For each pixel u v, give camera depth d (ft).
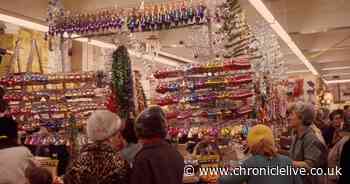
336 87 89.81
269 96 20.79
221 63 15.75
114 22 17.88
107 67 17.62
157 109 10.53
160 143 10.24
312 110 13.76
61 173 16.42
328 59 56.85
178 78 16.40
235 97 15.78
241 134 15.46
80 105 17.34
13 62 22.39
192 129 15.93
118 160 9.58
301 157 13.61
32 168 10.15
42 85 17.70
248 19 32.42
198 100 16.05
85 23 18.34
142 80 21.84
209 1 16.70
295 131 14.82
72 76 17.33
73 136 17.01
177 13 16.85
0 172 10.35
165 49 38.58
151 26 17.48
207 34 17.63
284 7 30.45
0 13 26.25
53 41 20.61
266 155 10.94
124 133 12.21
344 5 30.68
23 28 27.32
